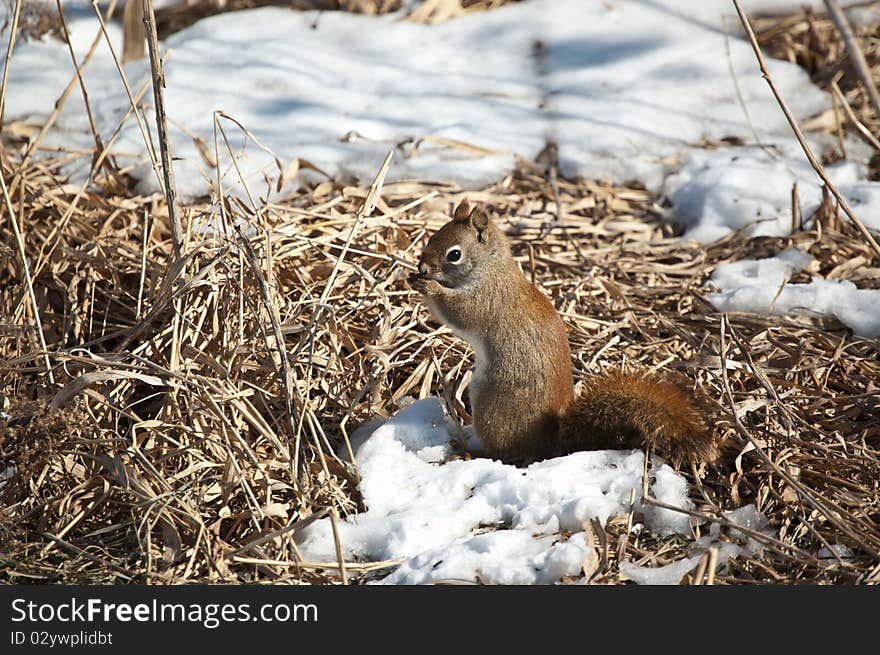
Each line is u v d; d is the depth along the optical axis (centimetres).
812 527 832
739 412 945
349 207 1334
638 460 903
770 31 1770
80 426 881
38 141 1161
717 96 1644
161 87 952
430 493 902
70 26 1712
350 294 1112
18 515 870
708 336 1134
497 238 940
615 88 1661
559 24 1814
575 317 1159
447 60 1722
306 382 949
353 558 845
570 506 851
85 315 1089
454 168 1460
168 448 918
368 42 1745
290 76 1623
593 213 1428
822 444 944
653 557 820
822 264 1302
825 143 1540
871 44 1730
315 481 909
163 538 860
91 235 1187
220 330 994
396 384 1082
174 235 984
